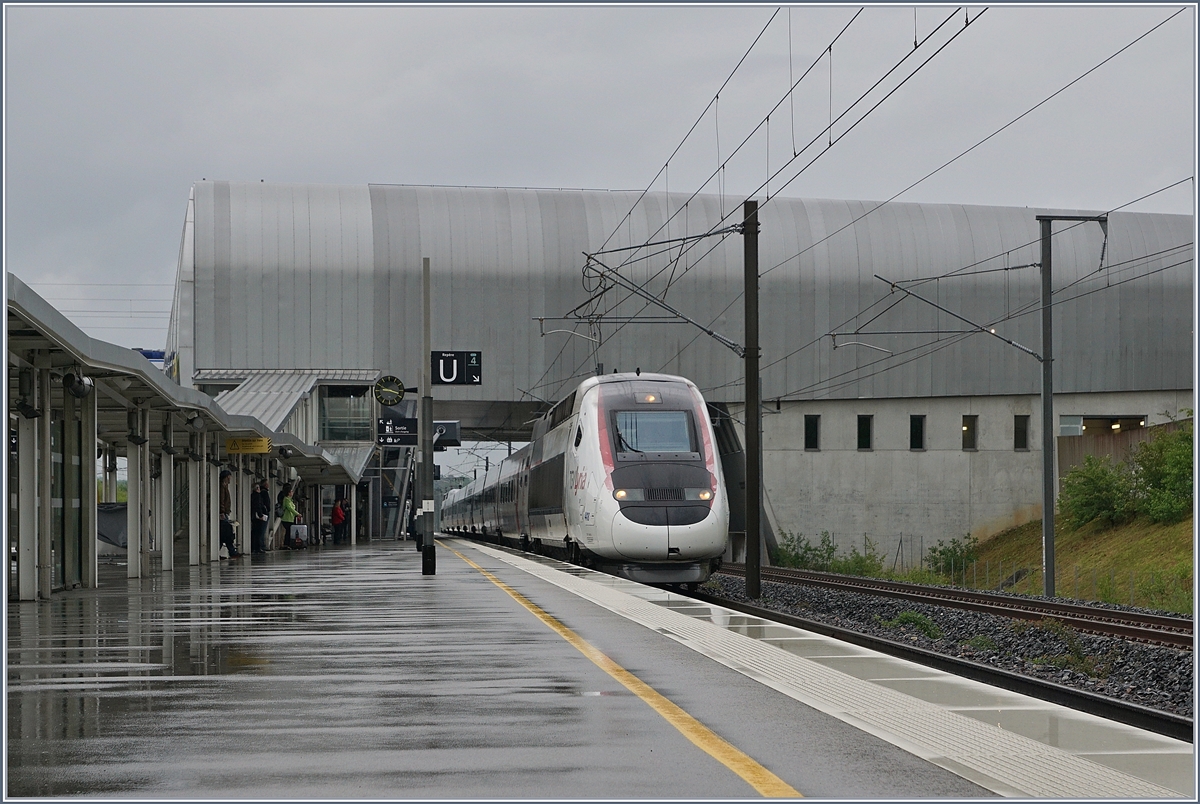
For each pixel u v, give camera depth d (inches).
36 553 748.0
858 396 2824.8
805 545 2474.2
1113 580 1631.4
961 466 2600.9
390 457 3152.1
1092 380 2906.0
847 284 2847.0
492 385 2770.7
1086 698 491.2
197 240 2773.1
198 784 252.2
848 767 267.9
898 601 1097.4
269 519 1856.5
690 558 1133.7
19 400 756.0
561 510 1299.2
